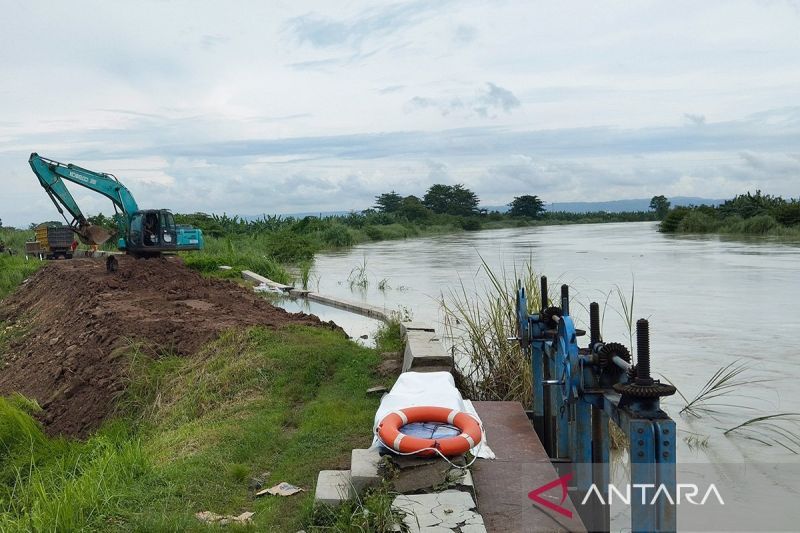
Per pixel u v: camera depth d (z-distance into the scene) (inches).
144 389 467.2
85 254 1457.9
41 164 1090.7
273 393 386.0
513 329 387.2
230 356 458.3
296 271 1206.9
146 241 1050.7
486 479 228.7
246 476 275.3
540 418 304.0
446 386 283.4
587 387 205.0
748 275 920.9
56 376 580.1
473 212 4256.9
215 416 374.3
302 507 232.1
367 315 668.7
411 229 2999.5
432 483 218.1
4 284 1236.5
